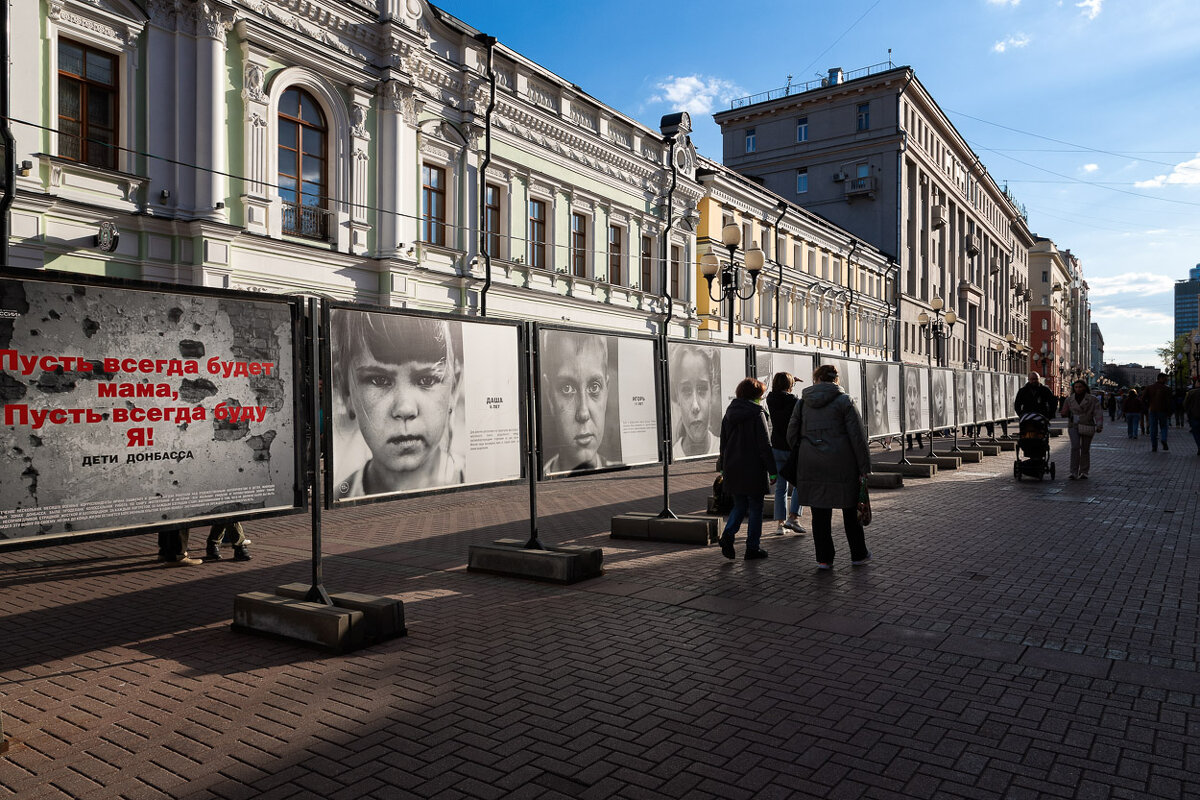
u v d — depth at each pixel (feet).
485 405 23.07
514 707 13.42
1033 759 11.36
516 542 24.63
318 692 14.21
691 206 99.71
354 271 56.95
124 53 44.34
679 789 10.55
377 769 11.19
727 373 34.73
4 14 38.83
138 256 45.03
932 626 18.01
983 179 238.07
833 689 14.14
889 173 169.89
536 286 74.59
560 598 20.86
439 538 30.63
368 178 58.08
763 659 15.80
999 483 47.29
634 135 88.58
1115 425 141.18
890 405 51.90
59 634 18.02
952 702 13.50
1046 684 14.34
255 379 17.90
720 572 23.84
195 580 23.62
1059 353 386.32
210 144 47.24
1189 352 229.66
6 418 14.44
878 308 163.53
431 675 15.05
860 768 11.12
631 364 29.04
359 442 19.57
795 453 24.91
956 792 10.43
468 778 10.91
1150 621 18.39
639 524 29.71
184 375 16.79
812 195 180.04
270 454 18.11
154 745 12.07
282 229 52.60
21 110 40.19
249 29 49.32
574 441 26.22
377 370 20.04
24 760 11.60
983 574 23.29
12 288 14.48
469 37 65.72
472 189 67.00
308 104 54.75
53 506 15.01
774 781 10.77
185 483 16.78
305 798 10.41
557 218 77.20
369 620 17.31
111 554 27.91
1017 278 303.89
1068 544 27.89
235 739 12.25
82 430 15.38
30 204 40.27
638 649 16.49
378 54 58.80
